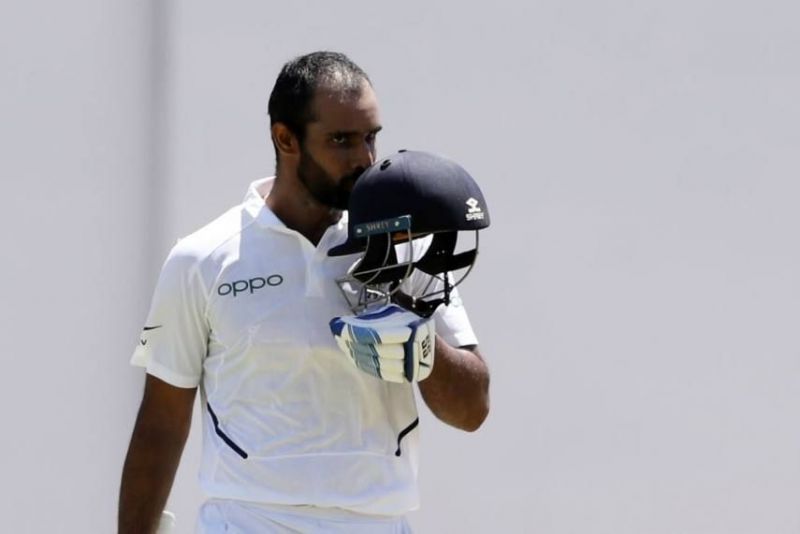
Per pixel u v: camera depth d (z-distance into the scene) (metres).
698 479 17.75
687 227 17.61
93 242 17.72
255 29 17.59
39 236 17.75
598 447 17.73
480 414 11.41
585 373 17.70
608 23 17.47
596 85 17.50
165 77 17.66
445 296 10.91
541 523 17.80
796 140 17.53
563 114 17.53
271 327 10.91
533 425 17.73
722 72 17.50
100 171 17.70
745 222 17.61
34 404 17.86
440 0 17.48
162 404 11.55
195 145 17.69
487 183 17.62
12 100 17.66
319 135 10.84
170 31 17.64
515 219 17.64
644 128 17.53
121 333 17.78
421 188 10.05
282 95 11.04
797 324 17.64
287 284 10.99
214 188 17.67
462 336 11.61
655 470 17.75
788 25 17.45
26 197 17.73
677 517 17.78
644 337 17.67
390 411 11.26
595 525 17.80
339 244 10.89
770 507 17.72
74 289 17.77
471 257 10.80
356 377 10.95
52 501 17.86
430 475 17.83
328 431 10.93
